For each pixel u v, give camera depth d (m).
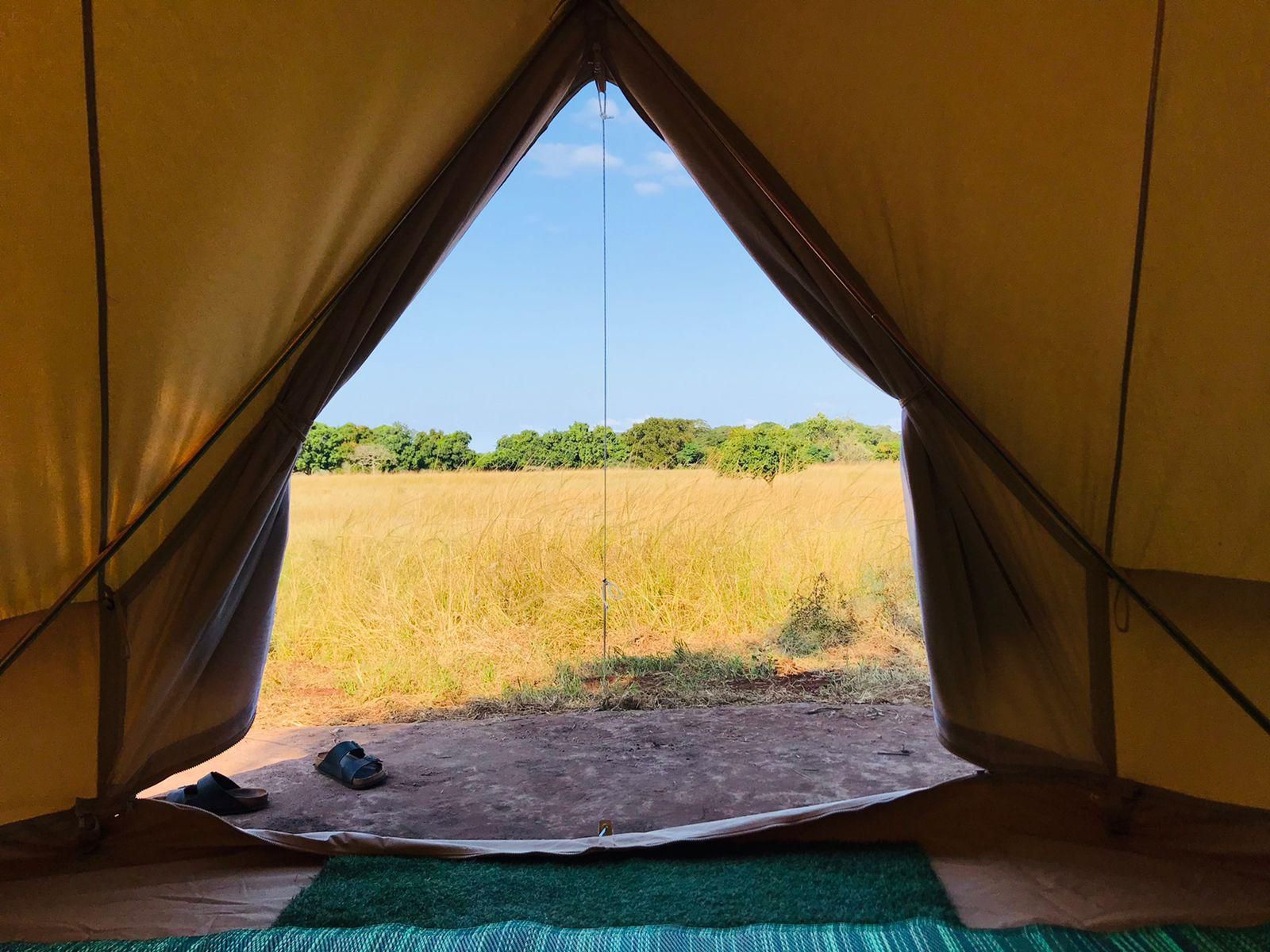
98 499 1.93
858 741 3.17
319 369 2.09
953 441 2.13
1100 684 2.10
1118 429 2.07
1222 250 1.90
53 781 1.97
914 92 2.08
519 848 2.08
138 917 1.76
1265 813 1.94
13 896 1.84
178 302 1.91
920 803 2.13
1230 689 1.90
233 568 2.01
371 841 2.09
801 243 2.17
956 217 2.12
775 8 2.13
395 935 1.68
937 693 2.18
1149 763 2.07
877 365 2.15
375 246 2.13
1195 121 1.89
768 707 3.65
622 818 2.46
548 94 2.27
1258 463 1.92
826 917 1.75
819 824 2.12
